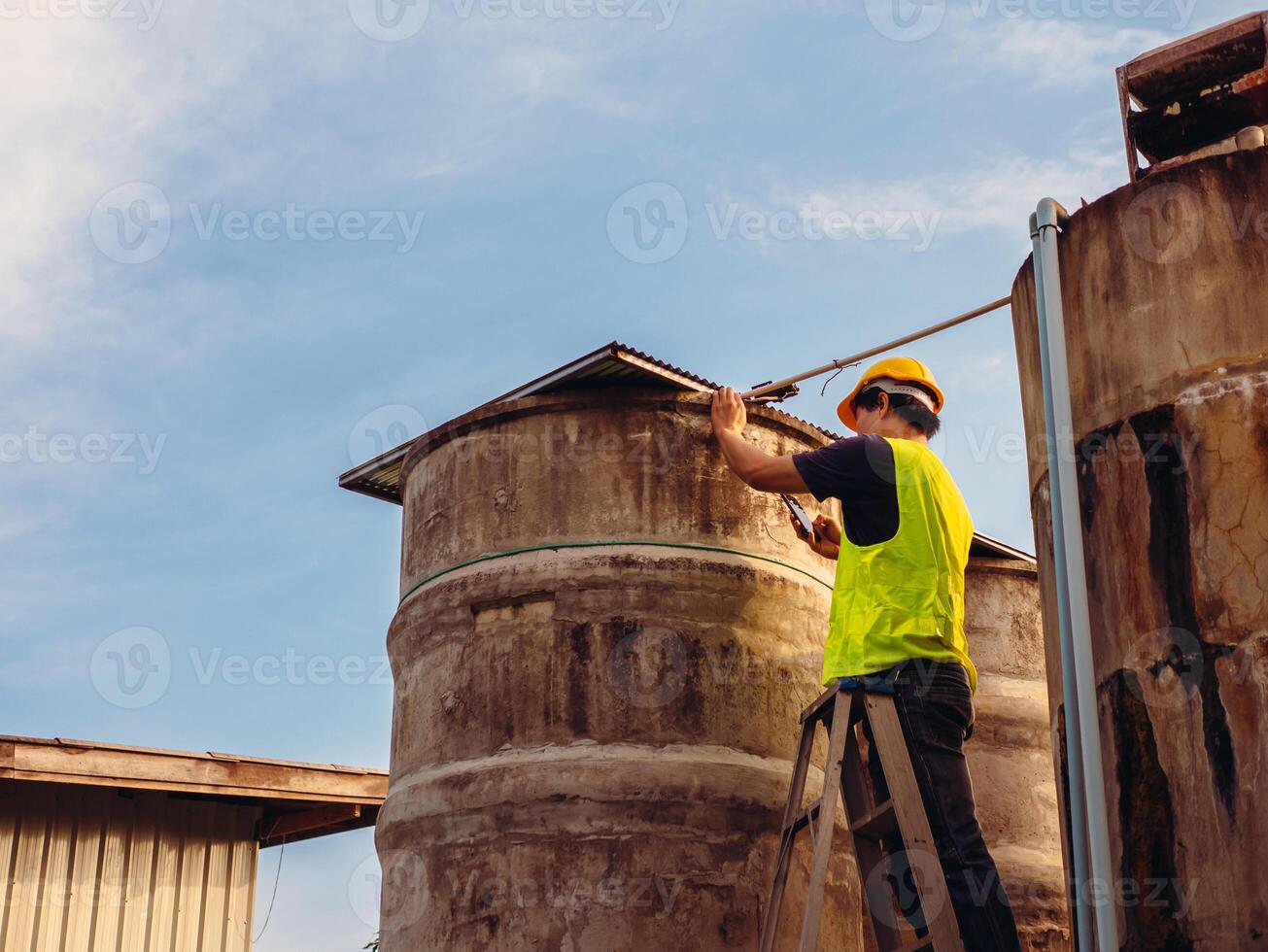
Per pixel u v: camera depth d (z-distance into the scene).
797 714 7.62
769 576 7.72
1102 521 5.93
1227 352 5.77
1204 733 5.45
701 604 7.54
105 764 10.77
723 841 7.15
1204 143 6.87
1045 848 9.61
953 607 6.26
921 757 5.93
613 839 7.09
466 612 7.76
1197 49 6.64
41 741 10.60
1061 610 5.90
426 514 8.19
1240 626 5.47
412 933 7.36
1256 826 5.25
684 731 7.32
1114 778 5.65
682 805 7.15
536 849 7.14
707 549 7.64
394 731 8.04
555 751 7.30
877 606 6.18
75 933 10.89
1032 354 6.54
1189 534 5.66
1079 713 5.69
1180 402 5.81
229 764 11.27
